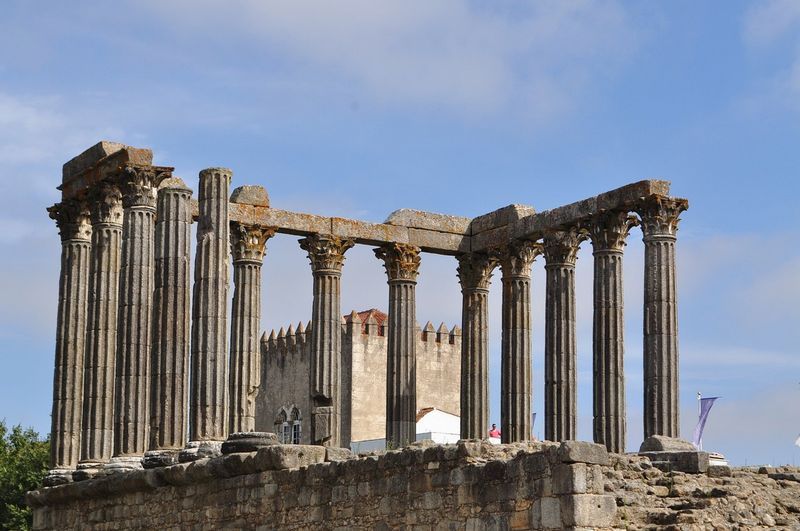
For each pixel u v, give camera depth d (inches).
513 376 3120.1
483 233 3223.4
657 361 2736.2
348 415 4990.2
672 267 2770.7
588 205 2933.1
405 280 3154.5
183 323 2479.1
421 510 1802.4
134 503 2410.2
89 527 2549.2
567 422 2984.7
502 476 1676.9
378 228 3129.9
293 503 2028.8
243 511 2128.4
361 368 5039.4
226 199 2554.1
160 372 2456.9
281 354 5078.7
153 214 2571.4
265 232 2979.8
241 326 2923.2
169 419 2444.6
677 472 1847.9
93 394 2625.5
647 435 2728.8
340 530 1935.3
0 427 5039.4
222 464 2159.2
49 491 2664.9
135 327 2524.6
